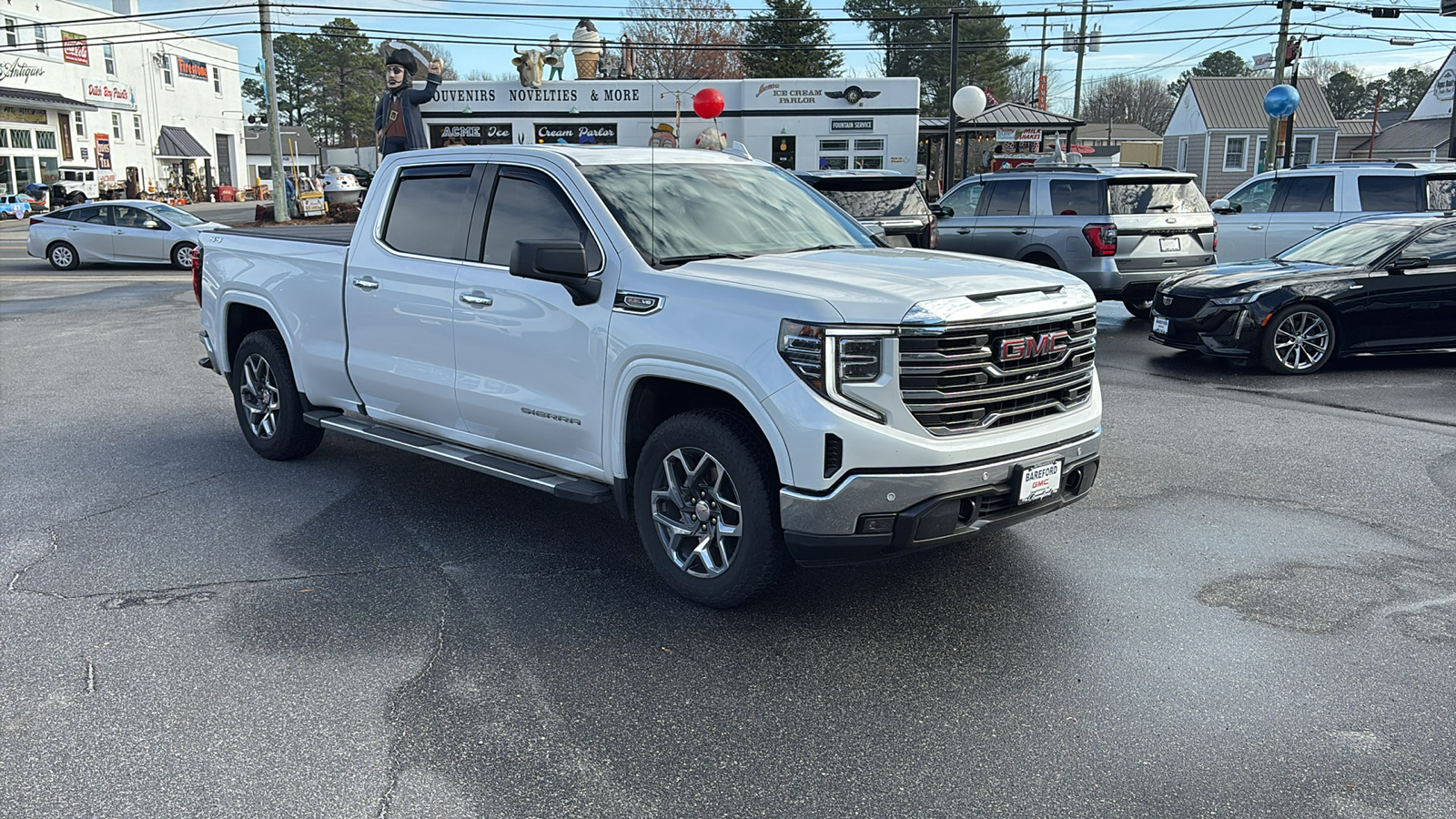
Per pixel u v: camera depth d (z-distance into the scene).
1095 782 2.98
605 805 2.88
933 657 3.77
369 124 95.56
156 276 19.80
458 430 5.04
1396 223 9.64
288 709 3.41
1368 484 5.83
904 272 4.00
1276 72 29.78
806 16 51.59
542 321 4.46
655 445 4.15
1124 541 4.96
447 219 5.03
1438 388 8.49
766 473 3.84
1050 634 3.95
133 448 6.84
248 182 69.94
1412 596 4.27
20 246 27.98
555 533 5.14
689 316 3.92
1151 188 11.71
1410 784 2.95
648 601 4.30
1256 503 5.52
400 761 3.11
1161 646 3.84
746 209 4.81
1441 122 47.97
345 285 5.49
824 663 3.73
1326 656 3.74
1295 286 9.03
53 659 3.77
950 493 3.69
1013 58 63.66
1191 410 7.74
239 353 6.46
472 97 21.05
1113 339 11.34
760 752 3.16
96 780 3.01
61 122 50.09
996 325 3.74
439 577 4.55
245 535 5.11
